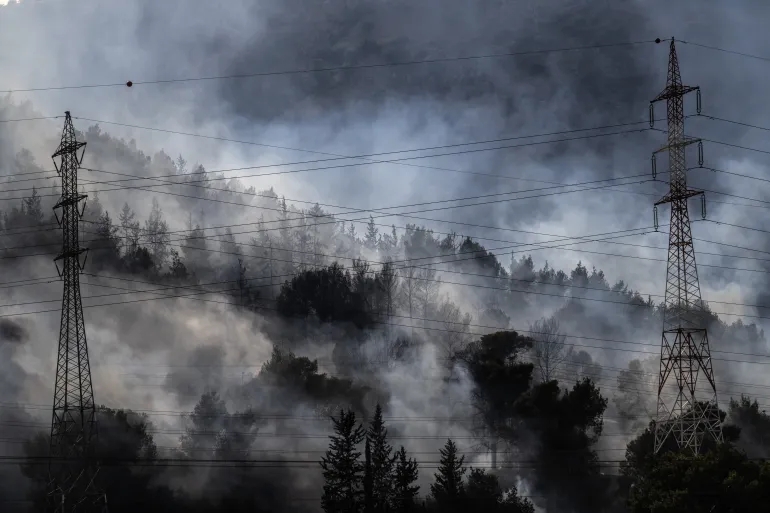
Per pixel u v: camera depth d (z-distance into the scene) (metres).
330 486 167.12
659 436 185.38
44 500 177.50
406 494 169.38
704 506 129.12
